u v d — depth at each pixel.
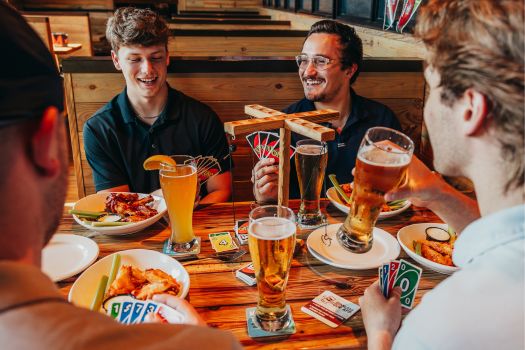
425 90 2.38
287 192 1.15
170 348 0.40
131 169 1.97
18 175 0.41
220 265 1.14
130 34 1.75
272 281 0.89
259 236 0.85
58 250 1.19
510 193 0.56
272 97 2.29
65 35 4.82
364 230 1.15
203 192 2.02
